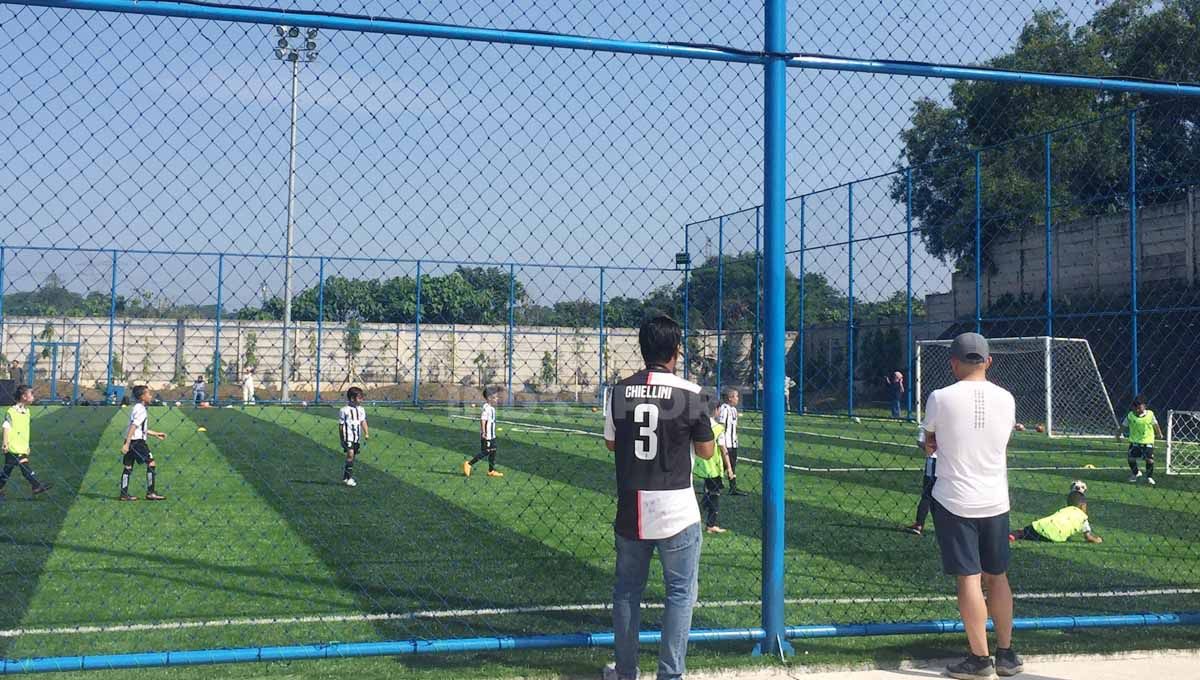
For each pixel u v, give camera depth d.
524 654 5.40
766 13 5.37
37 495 12.16
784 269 5.37
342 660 5.25
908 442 21.41
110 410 27.08
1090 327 25.12
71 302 26.36
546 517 10.73
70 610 6.55
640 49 5.29
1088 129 20.62
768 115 5.37
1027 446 21.55
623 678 4.71
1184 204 23.20
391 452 18.31
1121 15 18.92
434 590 7.25
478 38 5.16
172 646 5.69
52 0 4.79
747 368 27.41
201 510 11.01
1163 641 5.80
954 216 23.41
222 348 29.30
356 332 29.95
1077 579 7.88
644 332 4.86
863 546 9.27
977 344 5.34
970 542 5.15
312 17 4.97
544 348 30.08
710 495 10.20
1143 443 15.38
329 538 9.35
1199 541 9.76
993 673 5.12
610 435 4.82
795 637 5.50
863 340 27.31
